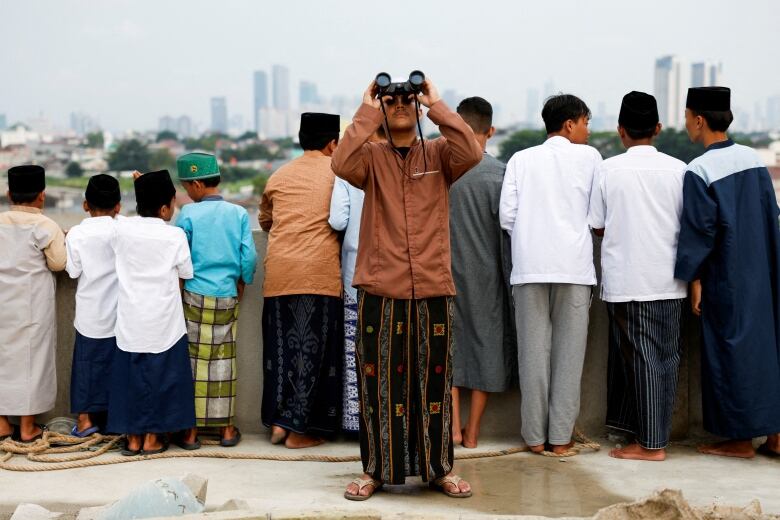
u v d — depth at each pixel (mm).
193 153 5125
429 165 4074
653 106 4746
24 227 4992
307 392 4957
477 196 4949
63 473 4625
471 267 4965
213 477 4535
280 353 4992
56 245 5000
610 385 5016
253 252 5086
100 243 5016
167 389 4844
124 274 4852
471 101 5031
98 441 5012
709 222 4547
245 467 4715
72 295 5336
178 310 4906
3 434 5086
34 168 5082
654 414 4691
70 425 5254
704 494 4215
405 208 4059
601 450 4965
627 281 4680
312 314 4945
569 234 4723
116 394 4848
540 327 4801
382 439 4098
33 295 5012
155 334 4820
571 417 4828
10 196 5082
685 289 4719
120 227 4867
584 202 4773
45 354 5066
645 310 4676
